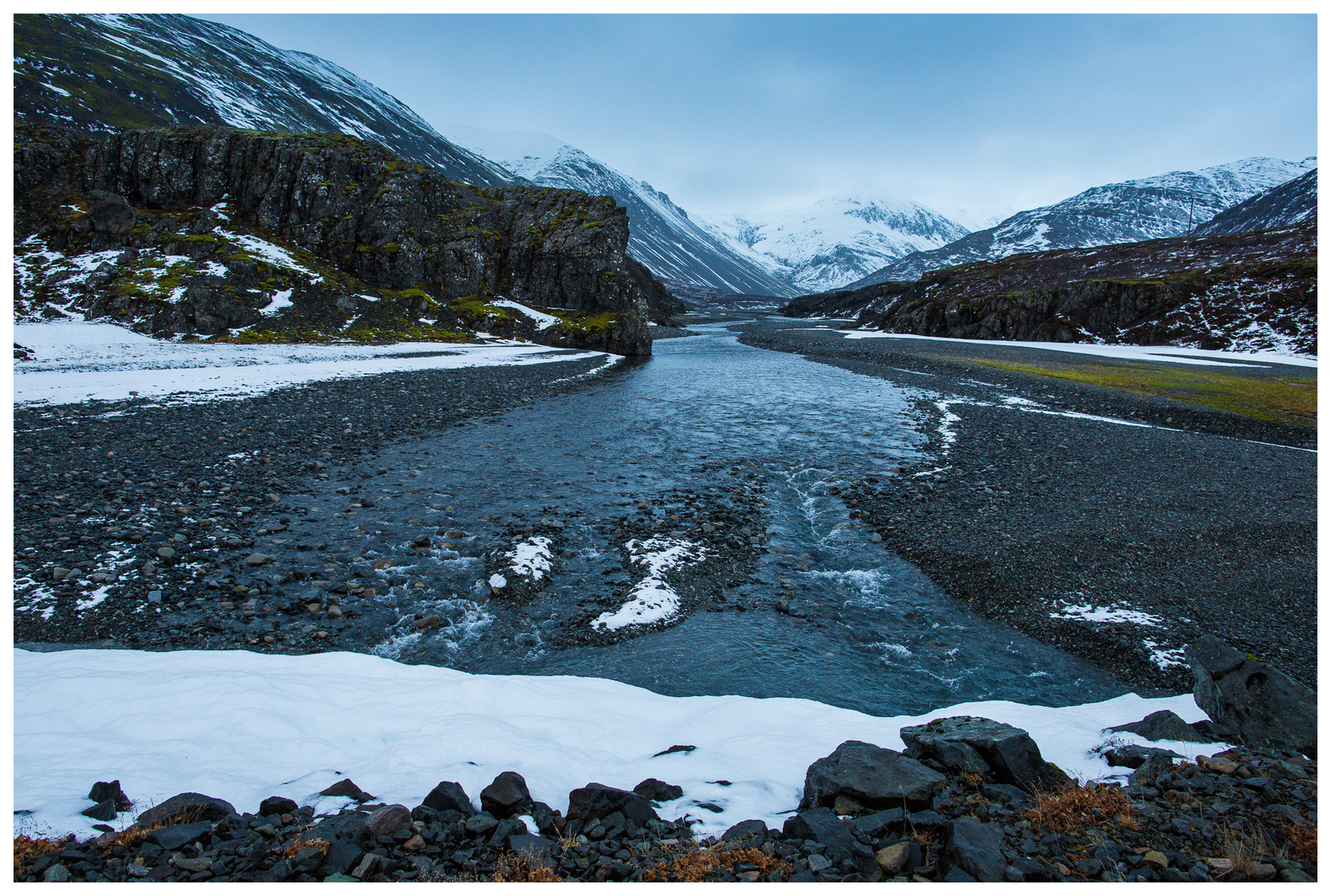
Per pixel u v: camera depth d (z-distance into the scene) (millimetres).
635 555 15062
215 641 10719
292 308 56375
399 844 5055
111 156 68688
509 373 46125
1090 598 13484
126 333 45469
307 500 17625
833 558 15812
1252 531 17000
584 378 46250
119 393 28141
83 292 50281
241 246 61938
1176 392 40562
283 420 26047
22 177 63719
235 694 7410
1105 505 19031
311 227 69562
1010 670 11234
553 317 72625
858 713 8773
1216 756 6652
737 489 20688
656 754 7293
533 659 10906
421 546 15055
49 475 17406
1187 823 5445
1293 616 12750
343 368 40969
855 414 33688
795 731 7895
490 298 73750
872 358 61594
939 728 7246
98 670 7961
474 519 17016
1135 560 15234
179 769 5961
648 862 4977
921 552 15938
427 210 76312
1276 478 22281
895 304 131875
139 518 15180
